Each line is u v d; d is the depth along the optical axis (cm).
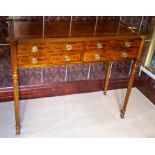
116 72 229
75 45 149
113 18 196
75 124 181
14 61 138
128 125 188
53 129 174
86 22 185
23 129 170
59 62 151
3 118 179
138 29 213
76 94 221
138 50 170
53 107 198
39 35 142
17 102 154
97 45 155
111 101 216
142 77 237
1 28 169
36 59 143
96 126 182
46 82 205
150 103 221
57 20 181
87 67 213
